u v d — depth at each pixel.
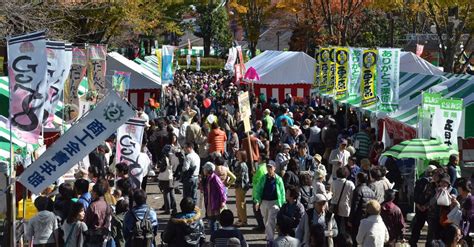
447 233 9.02
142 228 9.76
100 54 19.50
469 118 17.03
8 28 17.83
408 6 40.00
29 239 9.75
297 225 10.34
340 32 41.38
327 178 18.64
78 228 9.62
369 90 20.12
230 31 87.19
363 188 11.29
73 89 17.62
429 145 13.39
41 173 8.70
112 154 16.91
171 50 30.52
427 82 21.62
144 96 30.88
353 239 11.32
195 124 19.44
